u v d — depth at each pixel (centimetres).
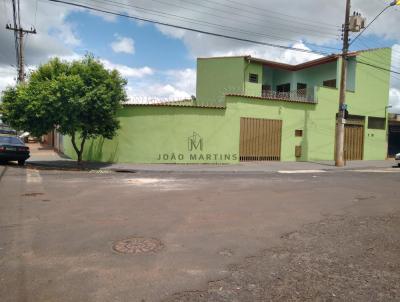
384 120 2619
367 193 1023
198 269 441
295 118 2153
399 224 672
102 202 827
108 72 1620
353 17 1877
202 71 2605
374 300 370
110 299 358
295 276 427
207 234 588
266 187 1112
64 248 504
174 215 714
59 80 1511
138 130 1836
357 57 2434
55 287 382
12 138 1759
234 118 1942
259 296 374
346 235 596
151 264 452
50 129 1628
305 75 2775
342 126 1959
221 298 367
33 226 613
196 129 1869
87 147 1950
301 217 719
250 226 643
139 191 991
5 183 1087
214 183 1184
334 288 396
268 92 2538
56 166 1683
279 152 2102
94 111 1542
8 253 481
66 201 830
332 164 2044
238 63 2461
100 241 539
